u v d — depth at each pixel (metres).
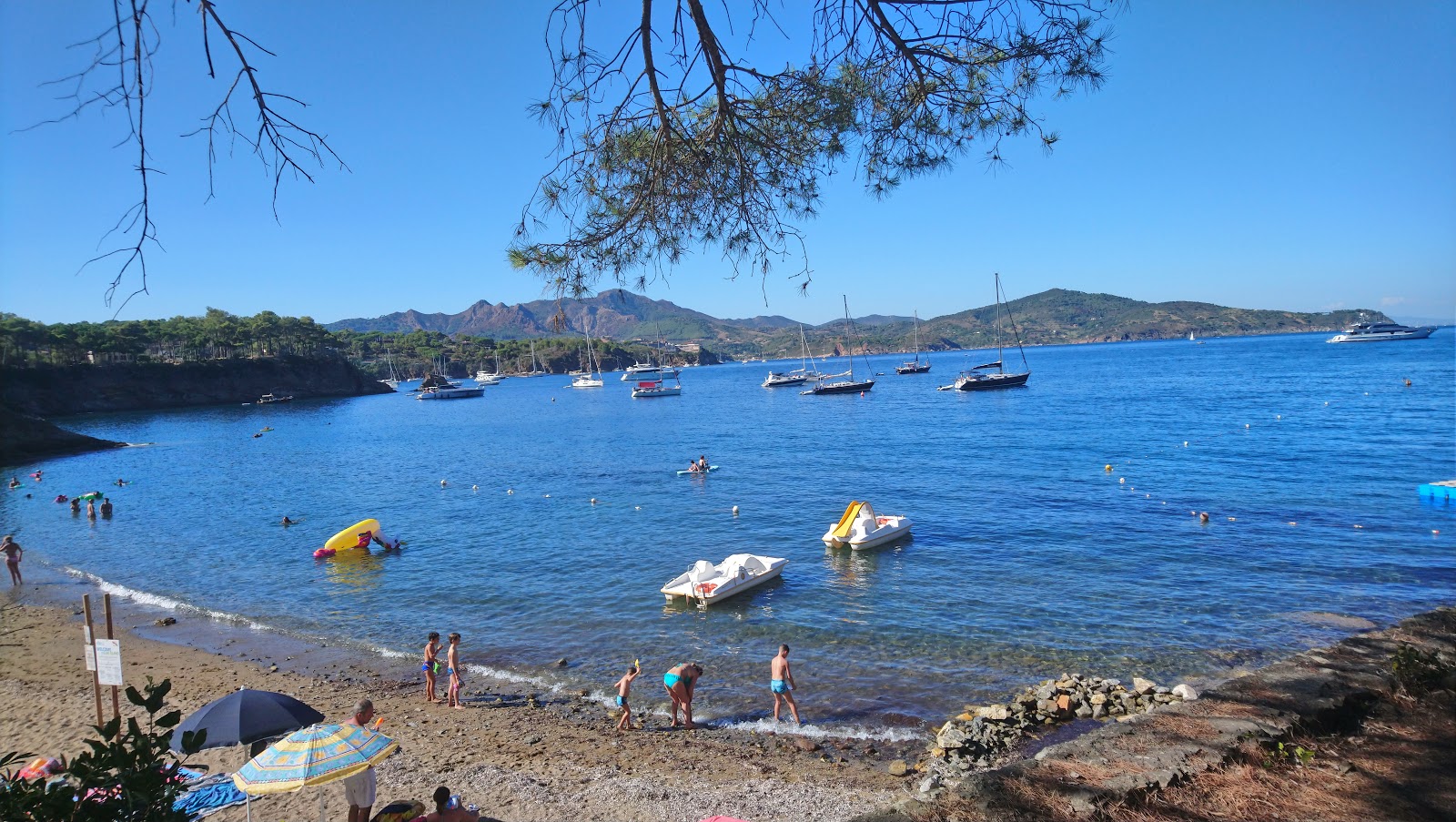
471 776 11.62
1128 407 74.81
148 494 46.66
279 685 16.36
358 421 108.00
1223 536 25.53
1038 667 15.78
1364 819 5.79
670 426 80.38
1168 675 15.16
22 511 41.88
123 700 15.26
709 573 21.73
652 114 5.96
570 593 22.67
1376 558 22.48
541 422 93.50
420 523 34.50
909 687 15.12
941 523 29.31
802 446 57.12
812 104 6.45
